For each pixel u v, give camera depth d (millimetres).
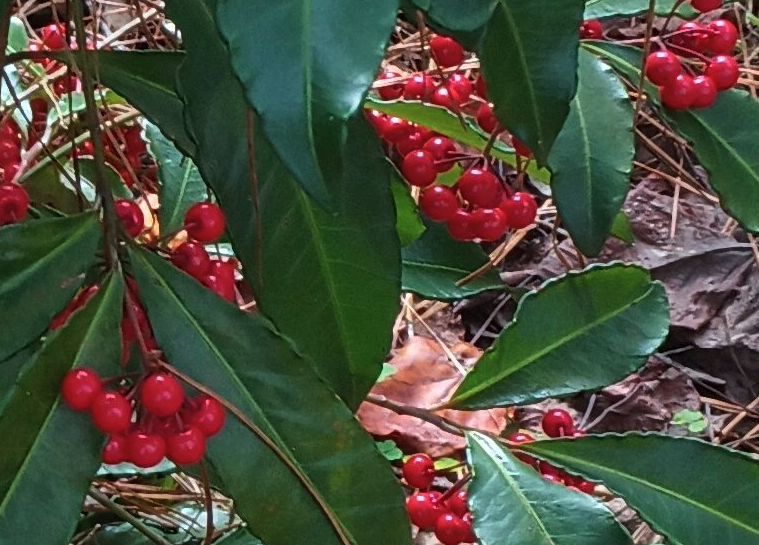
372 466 238
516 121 204
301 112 153
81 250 215
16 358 222
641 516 262
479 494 263
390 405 297
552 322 297
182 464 219
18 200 238
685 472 267
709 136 274
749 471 266
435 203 302
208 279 244
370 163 234
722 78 269
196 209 243
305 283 250
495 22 196
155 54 241
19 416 207
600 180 259
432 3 166
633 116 262
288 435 232
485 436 275
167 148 315
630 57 275
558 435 314
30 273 210
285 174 232
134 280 228
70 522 208
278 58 156
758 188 274
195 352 224
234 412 215
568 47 198
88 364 213
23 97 313
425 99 306
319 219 240
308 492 226
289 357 230
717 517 265
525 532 257
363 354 262
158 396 207
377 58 155
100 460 211
